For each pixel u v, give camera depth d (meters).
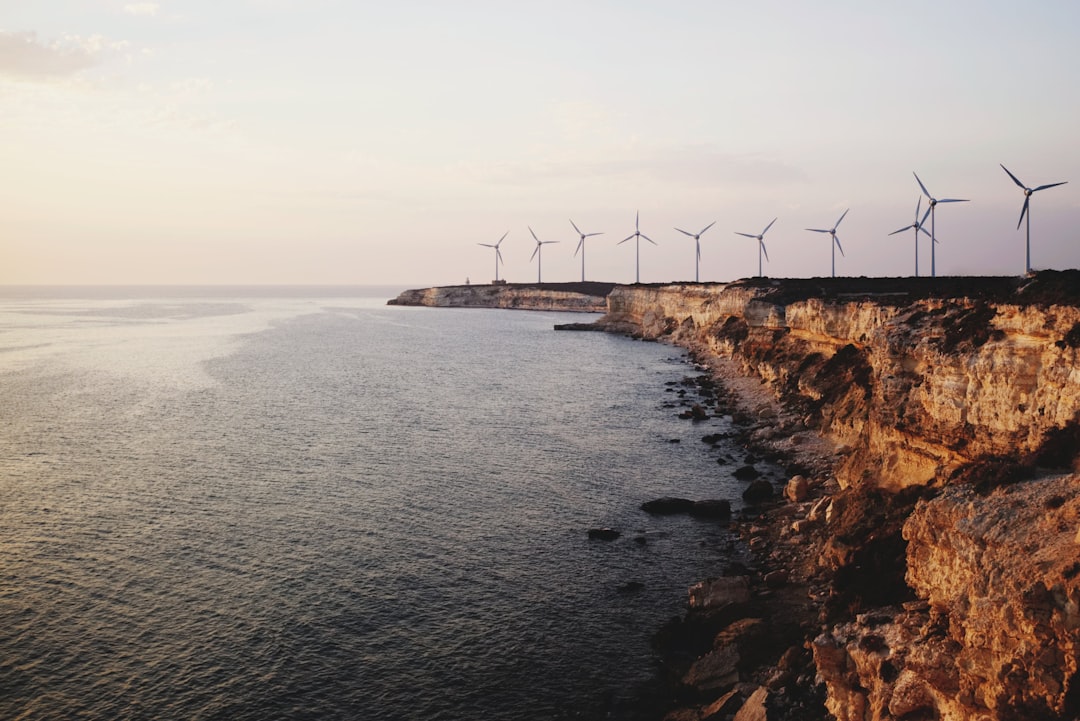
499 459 74.75
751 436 82.06
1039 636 18.94
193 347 183.38
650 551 51.59
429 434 85.75
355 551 50.91
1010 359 37.47
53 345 182.00
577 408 102.94
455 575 47.53
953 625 22.39
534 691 35.69
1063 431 30.70
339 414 97.44
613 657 38.56
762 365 113.12
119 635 39.72
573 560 50.03
